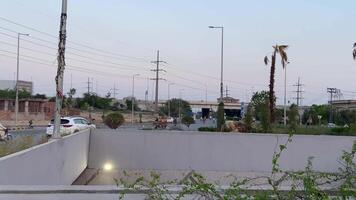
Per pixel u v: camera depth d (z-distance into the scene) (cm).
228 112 11906
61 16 1442
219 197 479
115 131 2006
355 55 3934
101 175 1967
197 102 13625
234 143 1934
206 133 1959
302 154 1877
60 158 1275
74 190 548
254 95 8119
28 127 5388
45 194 552
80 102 10681
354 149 518
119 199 519
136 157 1980
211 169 1930
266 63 5234
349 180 466
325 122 9181
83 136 1794
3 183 723
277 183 492
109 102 12012
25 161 878
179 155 1964
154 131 1991
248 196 462
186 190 496
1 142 1238
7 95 8581
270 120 3856
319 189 464
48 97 10031
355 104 11644
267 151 1912
